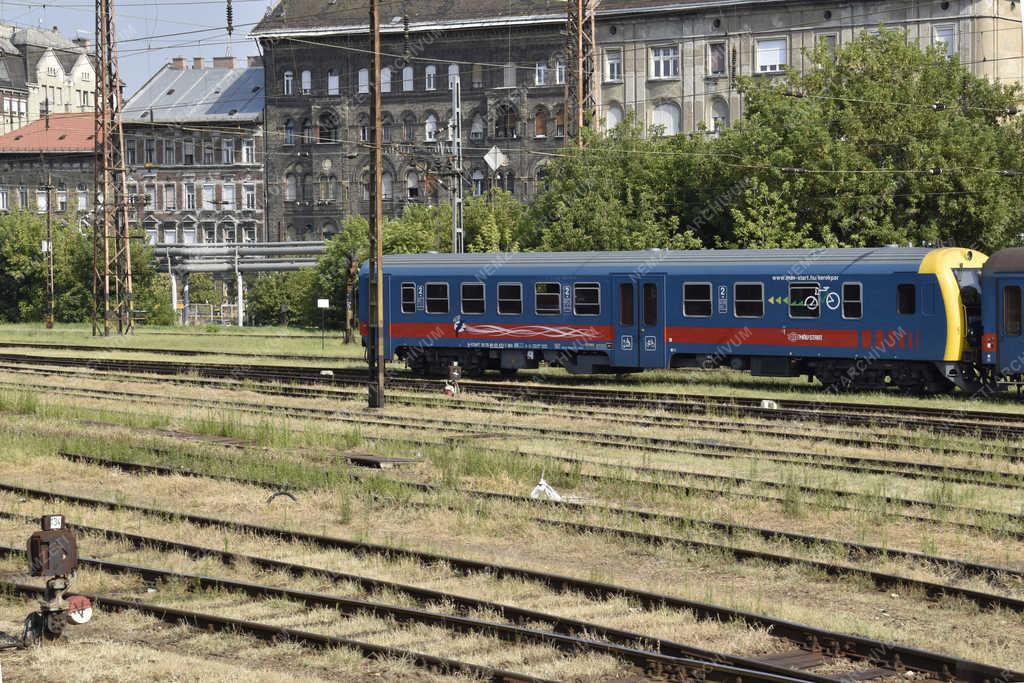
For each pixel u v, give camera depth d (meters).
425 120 110.25
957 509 21.09
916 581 16.14
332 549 18.59
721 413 35.28
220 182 122.25
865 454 27.77
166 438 30.36
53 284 105.00
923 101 59.16
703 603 15.13
